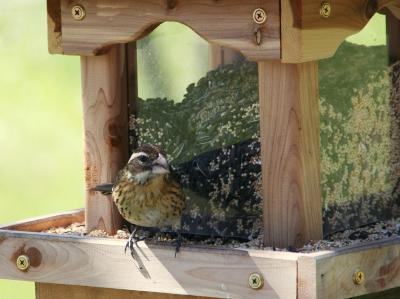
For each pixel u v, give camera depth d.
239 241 10.38
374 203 10.80
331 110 10.13
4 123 17.97
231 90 10.37
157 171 10.10
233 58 10.36
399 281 9.62
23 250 10.33
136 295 10.21
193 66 10.55
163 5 9.90
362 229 10.52
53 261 10.20
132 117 10.77
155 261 9.77
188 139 10.60
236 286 9.38
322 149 10.07
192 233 10.62
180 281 9.66
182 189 10.38
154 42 10.66
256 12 9.42
